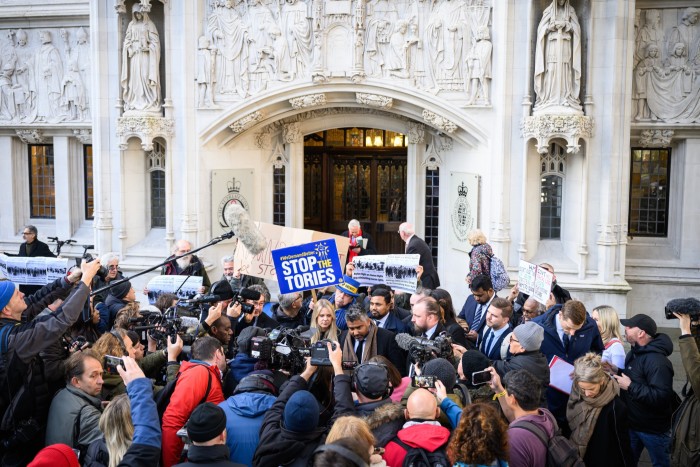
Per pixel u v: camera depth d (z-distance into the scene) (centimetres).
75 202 1678
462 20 1362
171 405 560
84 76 1617
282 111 1483
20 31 1634
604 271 1331
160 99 1488
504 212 1357
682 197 1417
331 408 606
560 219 1384
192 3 1447
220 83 1460
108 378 633
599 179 1332
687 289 1416
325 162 1653
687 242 1420
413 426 497
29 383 561
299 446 491
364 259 932
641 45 1373
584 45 1315
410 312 900
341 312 879
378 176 1645
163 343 725
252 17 1434
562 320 740
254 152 1571
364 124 1548
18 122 1652
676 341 1316
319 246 724
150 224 1557
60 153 1666
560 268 1356
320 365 559
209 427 473
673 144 1427
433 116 1395
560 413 707
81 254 1647
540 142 1303
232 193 1537
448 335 656
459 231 1469
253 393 564
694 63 1369
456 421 522
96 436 560
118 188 1522
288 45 1423
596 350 773
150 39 1465
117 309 890
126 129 1466
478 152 1406
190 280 944
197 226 1493
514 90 1341
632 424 732
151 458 482
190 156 1477
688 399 666
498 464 460
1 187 1711
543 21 1301
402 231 1196
